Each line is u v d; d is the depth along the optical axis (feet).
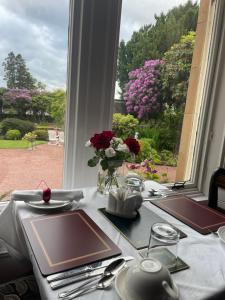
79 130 4.83
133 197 3.35
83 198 3.90
